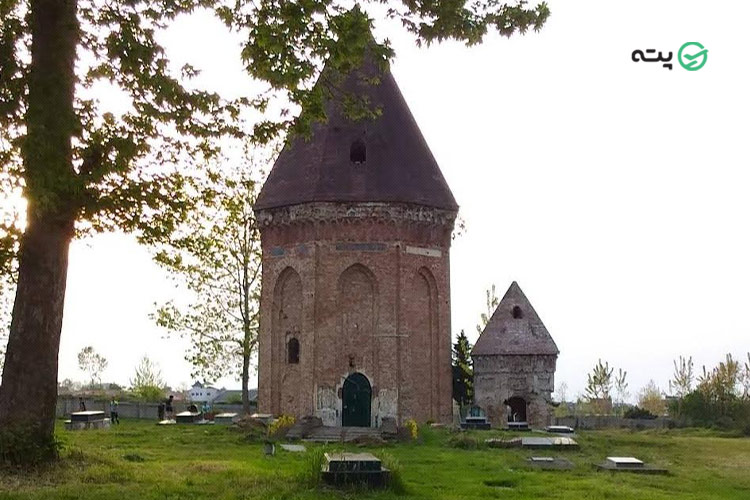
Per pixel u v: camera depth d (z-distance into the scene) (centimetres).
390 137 4503
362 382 4219
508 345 4972
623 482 2531
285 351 4369
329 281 4250
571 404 11162
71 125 1780
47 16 1955
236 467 2298
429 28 2116
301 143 4531
